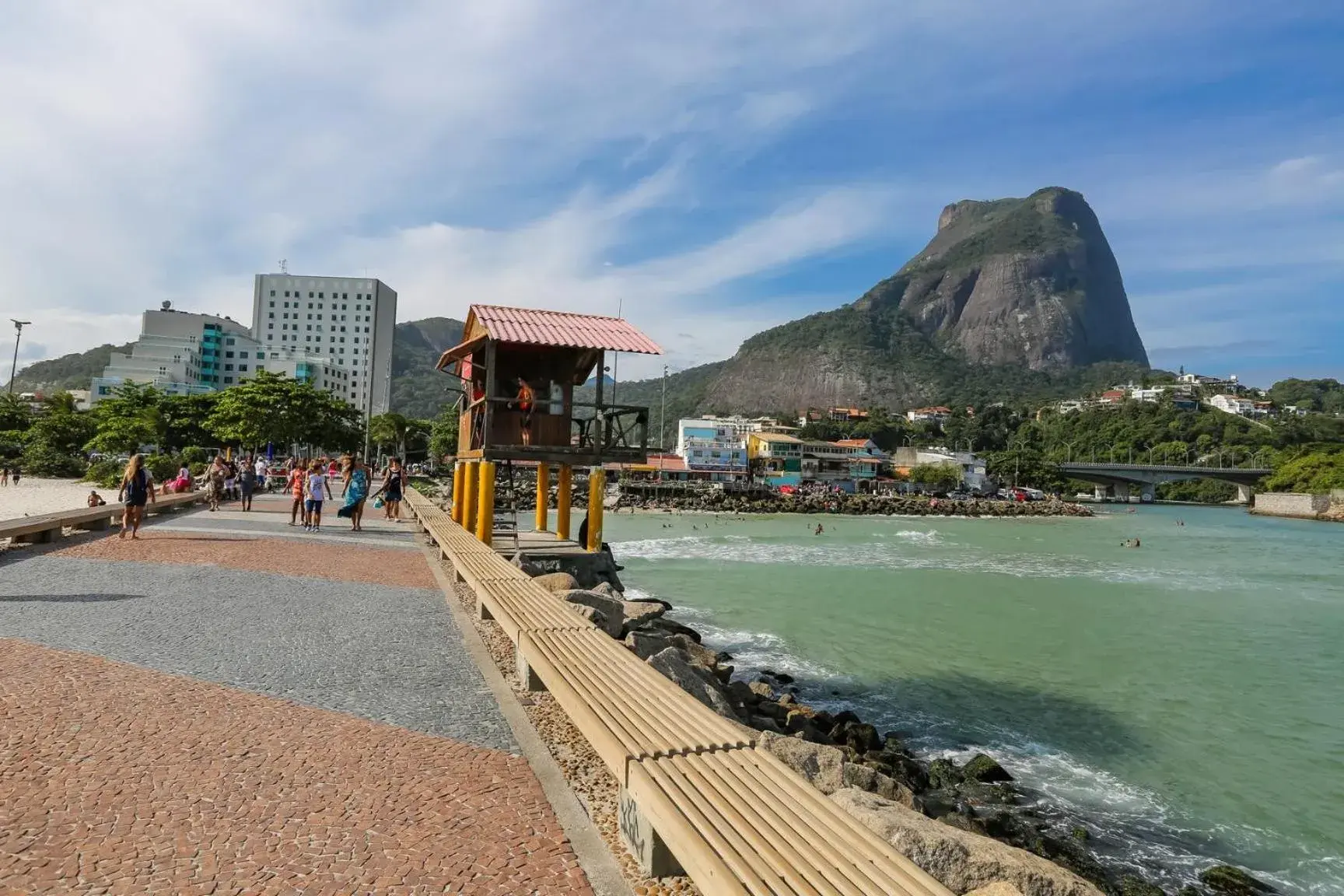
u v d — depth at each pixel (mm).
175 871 3637
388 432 92875
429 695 6609
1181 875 8297
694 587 26000
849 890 2895
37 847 3781
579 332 15906
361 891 3559
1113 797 10180
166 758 4953
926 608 23031
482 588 9367
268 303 133125
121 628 8234
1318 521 88938
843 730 11234
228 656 7410
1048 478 130750
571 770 5250
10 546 13797
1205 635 20266
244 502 24766
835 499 84562
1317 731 12789
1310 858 8758
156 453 46062
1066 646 18469
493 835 4203
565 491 20641
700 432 107375
